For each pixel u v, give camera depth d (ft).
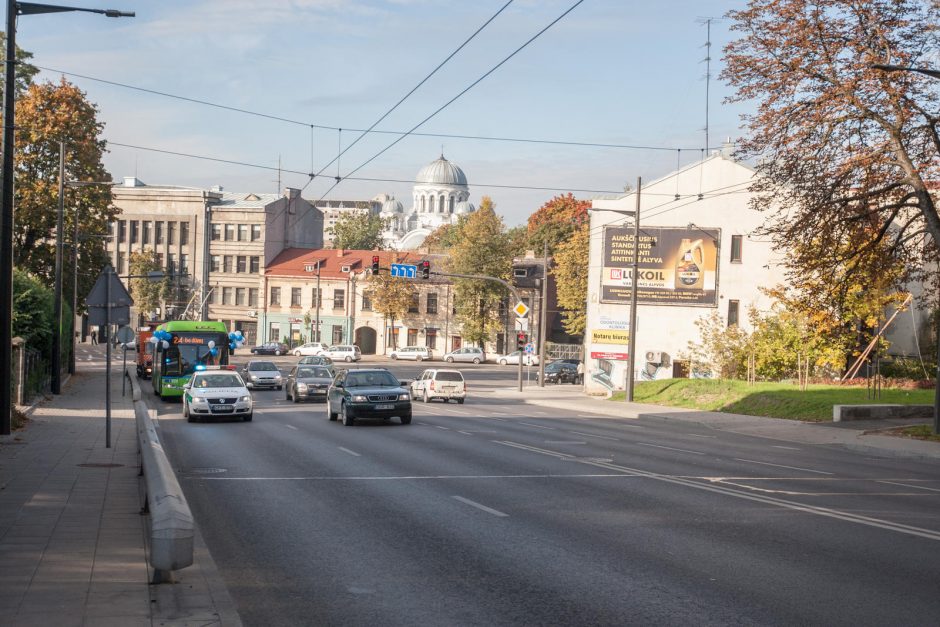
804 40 86.17
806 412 108.37
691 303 170.50
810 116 86.89
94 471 49.26
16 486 43.55
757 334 143.64
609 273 172.65
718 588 25.96
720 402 125.80
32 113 172.96
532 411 123.54
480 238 298.56
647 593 25.39
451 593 25.43
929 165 87.86
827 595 25.23
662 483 48.75
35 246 180.24
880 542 32.96
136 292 325.42
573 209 322.75
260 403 129.80
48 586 25.02
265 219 332.60
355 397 87.66
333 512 38.86
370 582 26.71
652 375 171.22
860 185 89.76
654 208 172.04
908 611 23.67
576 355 274.77
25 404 99.04
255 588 25.99
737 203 169.37
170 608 23.15
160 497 26.91
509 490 45.47
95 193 180.14
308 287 328.08
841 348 135.44
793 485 49.52
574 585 26.30
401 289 314.76
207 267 336.08
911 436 85.20
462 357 299.99
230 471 52.95
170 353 126.41
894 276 99.30
